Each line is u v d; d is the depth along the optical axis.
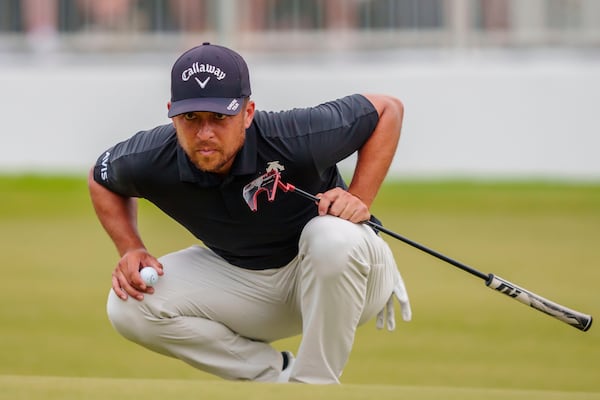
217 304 16.06
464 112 43.75
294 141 14.97
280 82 44.44
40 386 13.36
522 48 45.41
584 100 43.31
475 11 45.53
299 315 16.50
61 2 46.72
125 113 44.66
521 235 35.69
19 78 44.81
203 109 14.15
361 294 15.16
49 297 27.34
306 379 15.29
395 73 44.00
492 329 24.22
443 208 40.47
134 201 16.48
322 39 46.31
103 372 20.55
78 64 46.75
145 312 15.81
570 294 27.16
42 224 38.62
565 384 19.66
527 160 43.75
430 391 13.44
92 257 32.84
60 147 44.94
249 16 46.44
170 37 46.62
